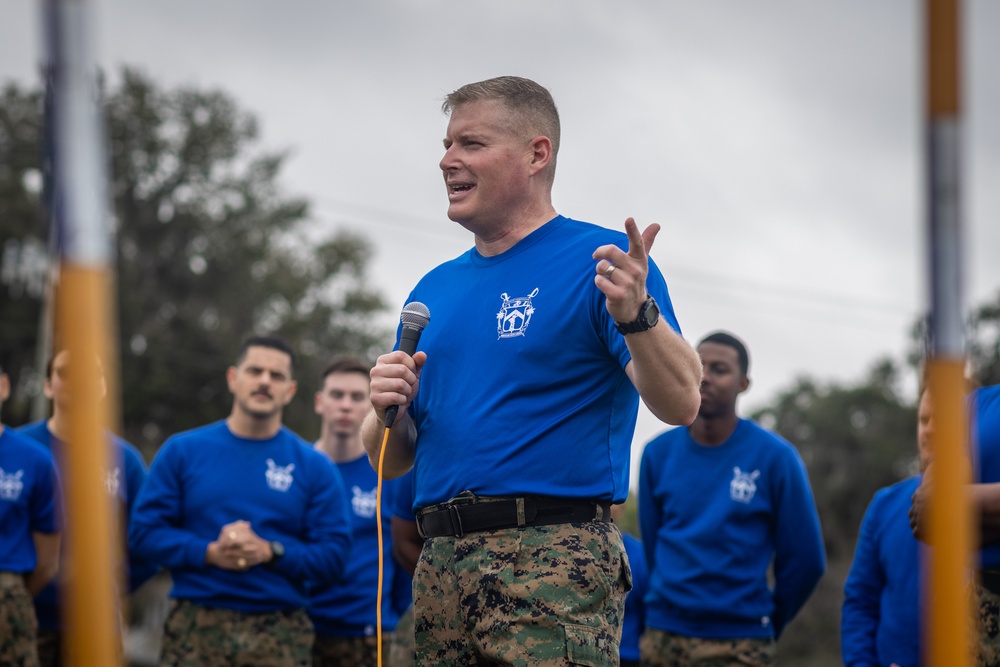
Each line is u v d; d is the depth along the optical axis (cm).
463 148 395
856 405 4862
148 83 3969
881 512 586
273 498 692
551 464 361
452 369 386
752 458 679
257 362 704
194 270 3844
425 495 380
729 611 665
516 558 355
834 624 4144
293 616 681
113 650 160
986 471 443
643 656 697
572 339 368
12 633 647
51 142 164
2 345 3372
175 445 696
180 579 668
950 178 170
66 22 158
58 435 715
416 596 374
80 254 158
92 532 157
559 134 407
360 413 797
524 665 341
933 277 172
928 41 172
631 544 779
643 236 329
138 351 3606
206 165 3953
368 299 3997
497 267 394
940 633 174
